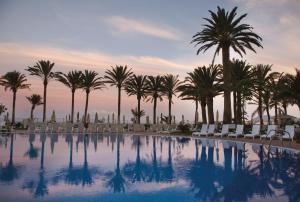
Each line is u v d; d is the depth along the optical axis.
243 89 34.75
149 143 20.38
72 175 8.31
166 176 8.38
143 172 9.01
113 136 28.75
